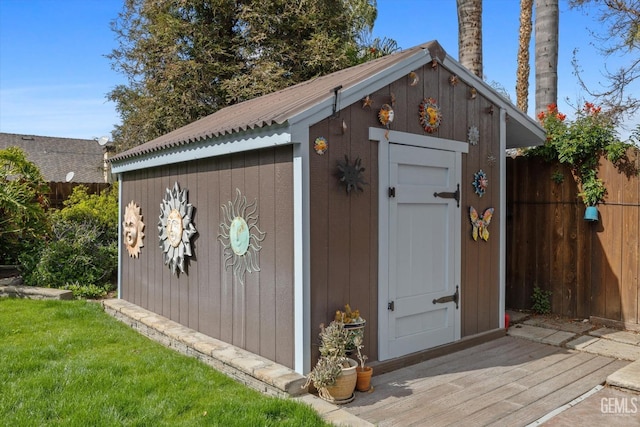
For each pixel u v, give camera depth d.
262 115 4.05
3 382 3.76
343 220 3.89
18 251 8.91
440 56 4.54
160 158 5.36
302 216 3.61
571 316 5.95
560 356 4.58
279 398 3.42
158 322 5.37
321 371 3.35
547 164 6.16
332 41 13.26
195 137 4.47
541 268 6.23
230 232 4.46
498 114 5.29
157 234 5.84
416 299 4.47
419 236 4.52
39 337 5.11
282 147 3.80
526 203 6.38
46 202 9.28
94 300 7.39
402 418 3.22
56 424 3.05
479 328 5.10
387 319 4.22
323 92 4.07
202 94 13.00
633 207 5.38
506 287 6.61
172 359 4.43
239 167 4.32
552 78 7.97
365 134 4.03
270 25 13.26
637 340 5.01
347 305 3.80
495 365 4.32
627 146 5.38
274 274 3.91
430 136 4.56
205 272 4.87
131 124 13.91
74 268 8.00
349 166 3.87
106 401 3.41
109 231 9.11
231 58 13.56
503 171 5.35
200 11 13.65
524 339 5.17
